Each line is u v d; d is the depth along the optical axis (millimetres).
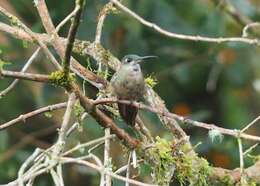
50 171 7129
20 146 13008
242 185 7891
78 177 13648
